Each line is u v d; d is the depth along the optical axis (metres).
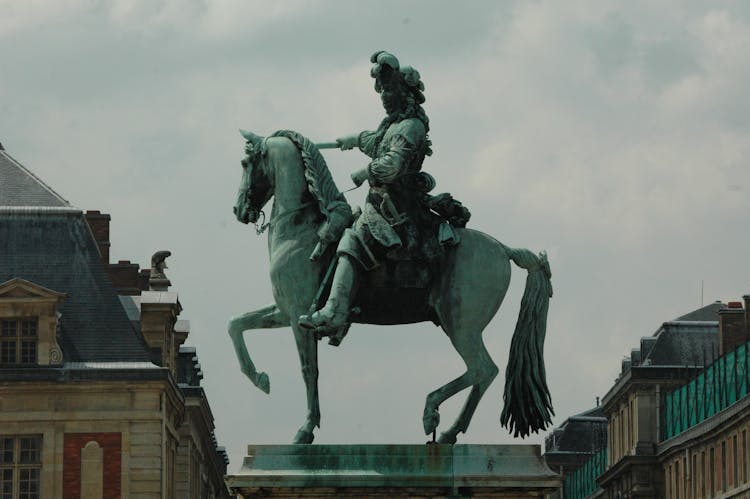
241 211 32.72
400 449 30.53
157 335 92.44
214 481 132.25
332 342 31.34
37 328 85.06
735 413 113.38
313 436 31.38
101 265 88.06
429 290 31.95
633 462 140.25
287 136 32.44
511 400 32.19
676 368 140.38
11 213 88.25
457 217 32.16
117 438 85.38
